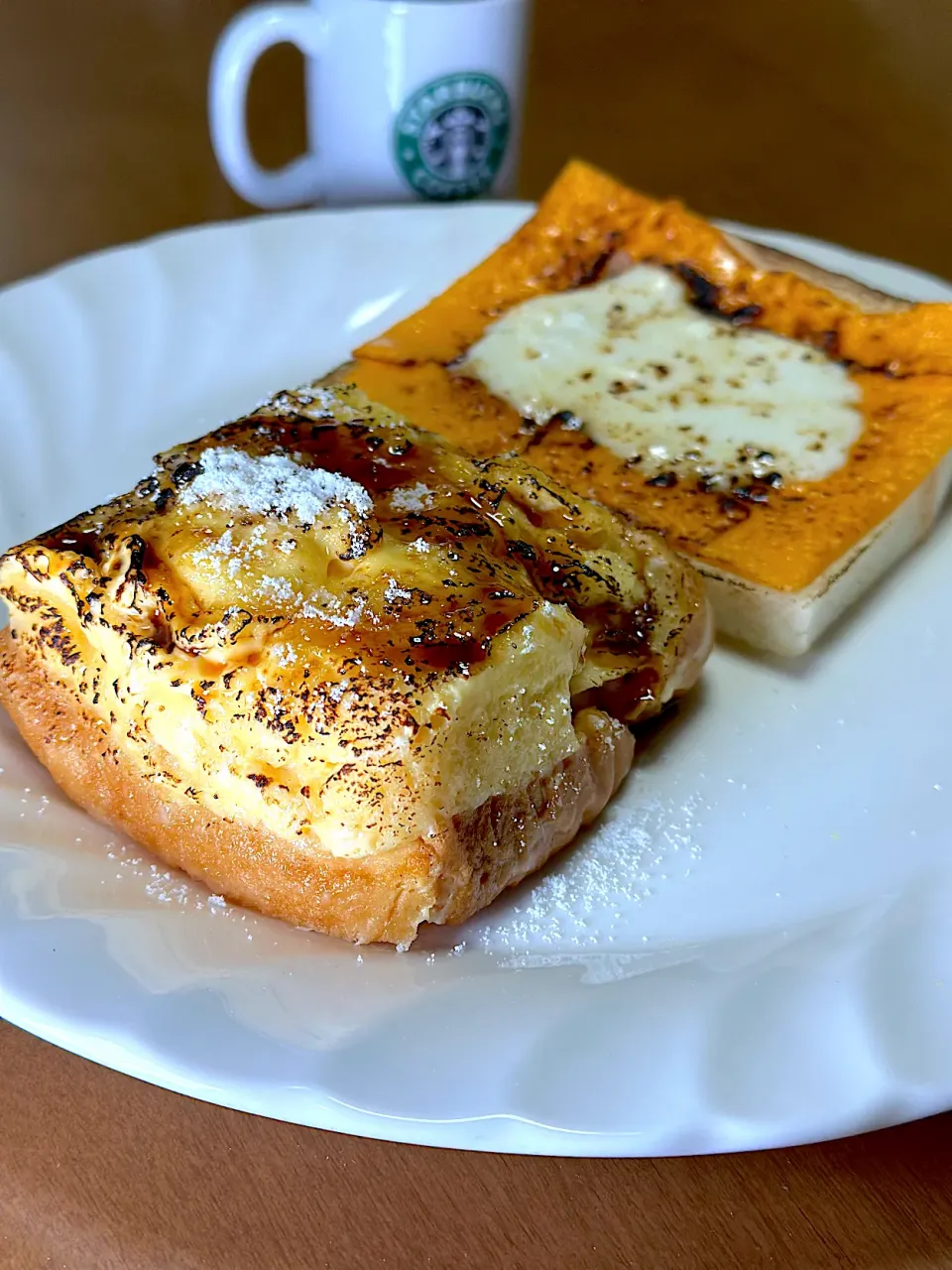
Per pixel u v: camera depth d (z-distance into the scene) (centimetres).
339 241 38
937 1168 19
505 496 25
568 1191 18
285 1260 18
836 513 29
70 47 52
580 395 32
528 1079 18
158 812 22
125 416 34
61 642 23
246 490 23
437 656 20
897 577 30
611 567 25
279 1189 18
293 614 21
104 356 34
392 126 40
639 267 35
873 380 32
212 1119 19
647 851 24
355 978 21
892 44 55
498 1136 17
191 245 37
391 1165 19
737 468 30
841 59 54
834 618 29
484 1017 20
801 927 23
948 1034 19
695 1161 19
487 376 33
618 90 51
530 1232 18
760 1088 18
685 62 53
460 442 31
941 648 29
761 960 22
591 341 34
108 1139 19
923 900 23
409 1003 20
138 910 22
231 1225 18
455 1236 18
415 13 38
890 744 26
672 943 22
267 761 21
